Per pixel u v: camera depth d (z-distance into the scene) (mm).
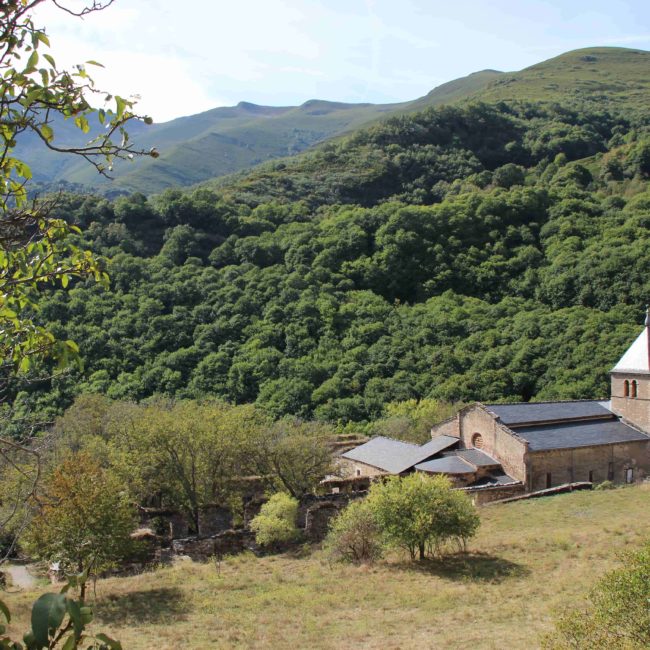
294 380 60250
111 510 27906
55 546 26609
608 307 67812
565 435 44062
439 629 21016
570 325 64562
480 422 45344
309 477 45906
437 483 30562
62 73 6371
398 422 55625
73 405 48906
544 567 26859
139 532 36156
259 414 52031
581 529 32156
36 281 7320
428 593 25000
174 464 40750
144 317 63125
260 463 45000
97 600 27266
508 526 34719
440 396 60188
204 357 60969
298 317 67000
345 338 66875
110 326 61312
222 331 64312
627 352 47656
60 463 31922
